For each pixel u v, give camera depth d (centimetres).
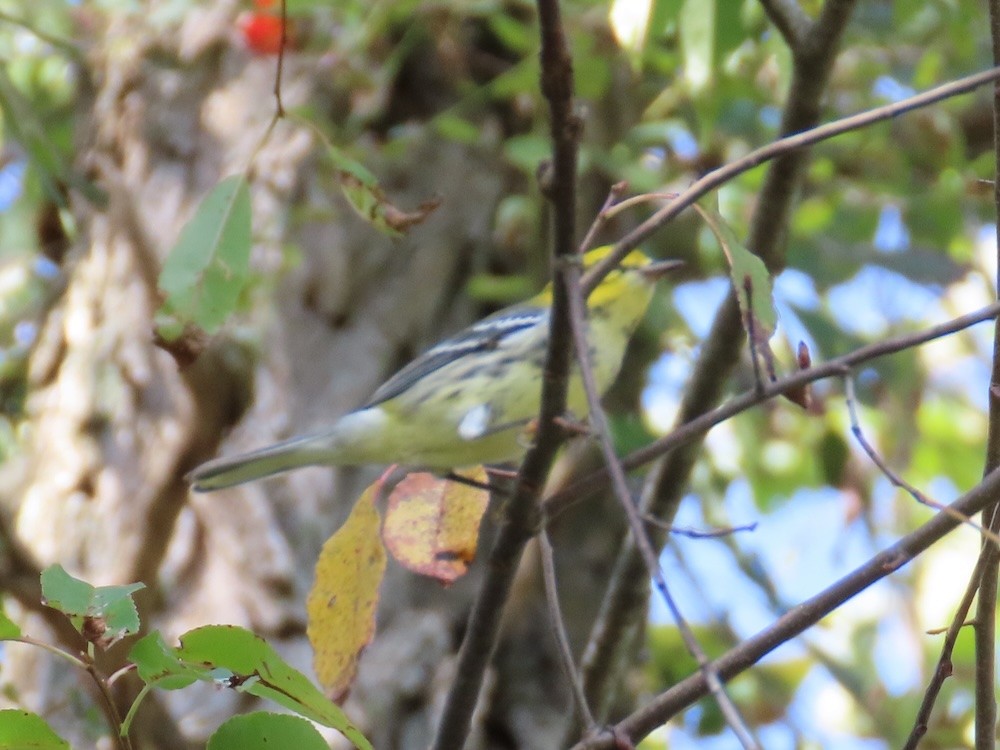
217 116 1197
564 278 466
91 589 418
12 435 1208
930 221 1256
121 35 1241
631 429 1068
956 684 1218
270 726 430
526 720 1015
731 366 791
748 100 1141
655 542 812
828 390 1201
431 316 1135
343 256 1138
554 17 429
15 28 1205
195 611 999
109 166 1209
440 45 1181
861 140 1198
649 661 1242
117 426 1084
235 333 823
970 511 489
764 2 736
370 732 946
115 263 1160
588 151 1095
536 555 1039
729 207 1123
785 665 1381
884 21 1173
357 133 1208
